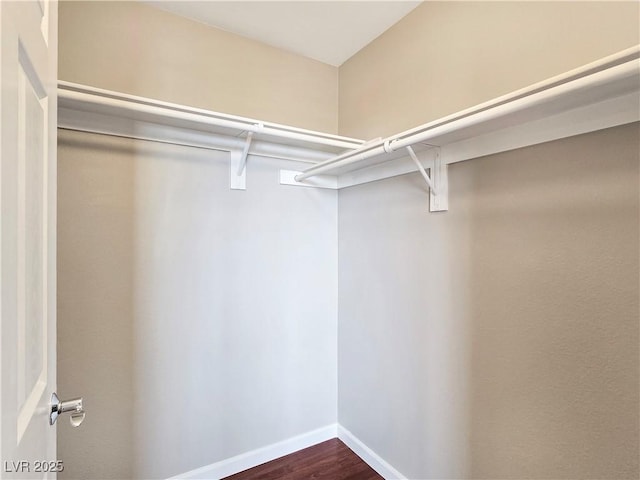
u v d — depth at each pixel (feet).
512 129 3.92
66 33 4.61
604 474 3.28
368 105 6.26
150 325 5.15
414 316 5.29
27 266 1.93
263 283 6.15
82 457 4.69
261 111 6.17
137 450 5.07
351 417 6.64
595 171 3.32
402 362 5.51
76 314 4.63
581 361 3.44
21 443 1.76
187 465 5.46
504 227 4.09
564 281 3.56
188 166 5.42
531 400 3.84
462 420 4.57
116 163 4.87
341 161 5.18
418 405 5.22
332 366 6.95
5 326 1.52
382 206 5.91
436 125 4.01
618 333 3.19
